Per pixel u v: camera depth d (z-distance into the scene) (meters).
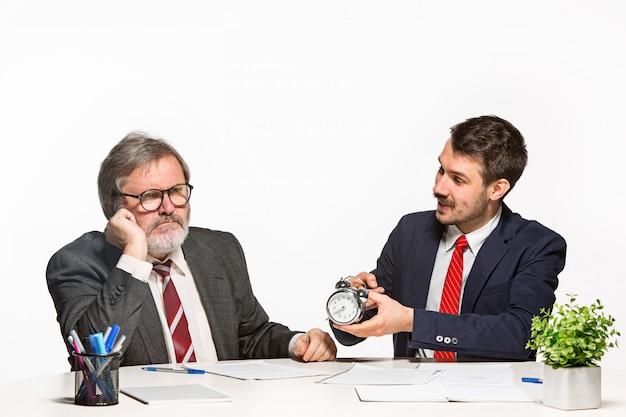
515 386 1.89
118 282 2.31
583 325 1.65
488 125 2.56
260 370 2.12
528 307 2.39
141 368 2.18
